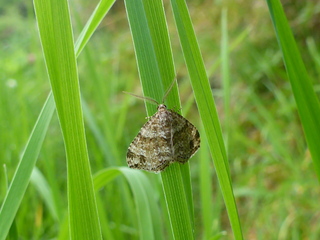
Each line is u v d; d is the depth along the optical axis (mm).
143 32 77
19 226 172
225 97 122
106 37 441
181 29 71
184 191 81
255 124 274
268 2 74
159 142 108
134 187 98
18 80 230
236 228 78
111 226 169
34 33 240
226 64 123
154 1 76
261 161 250
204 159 122
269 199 211
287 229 193
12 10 367
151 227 97
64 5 64
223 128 270
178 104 82
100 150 219
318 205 196
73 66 66
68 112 66
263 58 305
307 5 305
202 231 221
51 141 237
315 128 78
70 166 67
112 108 253
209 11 377
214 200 232
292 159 230
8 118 207
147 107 80
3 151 193
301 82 77
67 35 65
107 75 293
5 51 322
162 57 79
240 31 344
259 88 313
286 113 255
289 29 76
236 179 251
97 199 134
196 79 73
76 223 68
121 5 486
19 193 72
